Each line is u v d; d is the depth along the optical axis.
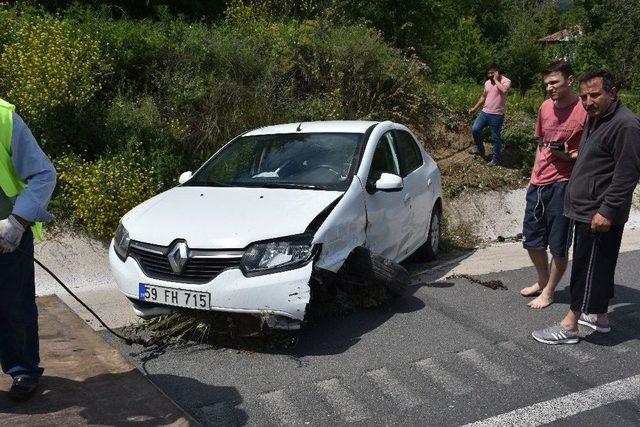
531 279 6.10
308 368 4.04
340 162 5.31
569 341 4.47
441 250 7.75
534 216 5.23
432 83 13.53
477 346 4.41
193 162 8.12
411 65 11.75
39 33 7.55
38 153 3.13
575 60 25.41
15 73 7.22
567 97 4.84
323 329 4.70
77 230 6.61
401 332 4.64
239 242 4.12
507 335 4.62
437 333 4.63
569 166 4.96
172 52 9.02
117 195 6.58
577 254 4.37
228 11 11.75
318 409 3.52
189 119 8.31
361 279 4.91
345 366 4.07
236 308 4.06
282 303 4.03
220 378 3.90
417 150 6.86
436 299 5.43
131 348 4.36
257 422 3.38
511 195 10.25
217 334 4.49
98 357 4.05
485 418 3.42
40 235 3.42
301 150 5.54
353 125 5.95
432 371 4.01
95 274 6.19
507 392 3.74
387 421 3.39
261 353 4.28
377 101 10.77
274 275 4.05
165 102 8.45
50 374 3.78
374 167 5.46
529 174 10.70
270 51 10.27
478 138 10.91
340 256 4.54
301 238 4.21
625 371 4.04
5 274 3.16
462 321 4.89
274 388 3.77
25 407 3.37
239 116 8.76
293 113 9.52
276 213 4.44
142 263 4.36
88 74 7.68
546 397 3.68
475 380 3.89
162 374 3.96
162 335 4.49
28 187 3.07
